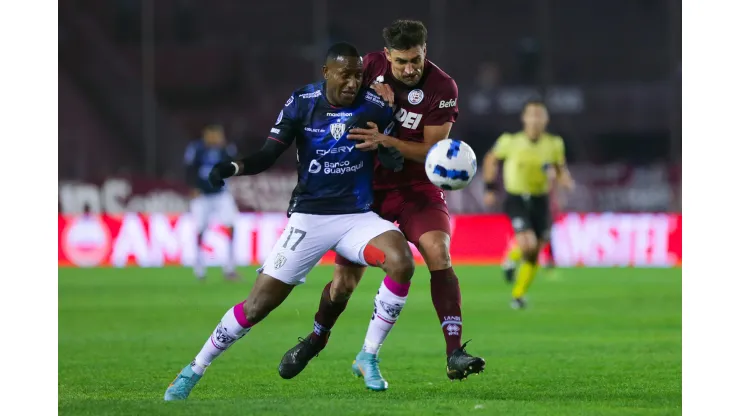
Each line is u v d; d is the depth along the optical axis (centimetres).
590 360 2909
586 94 9112
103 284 5888
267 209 7744
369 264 2189
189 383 2153
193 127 9206
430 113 2358
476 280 6203
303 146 2164
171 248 7644
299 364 2375
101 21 9962
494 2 10506
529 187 4650
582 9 10400
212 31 10431
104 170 8931
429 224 2308
